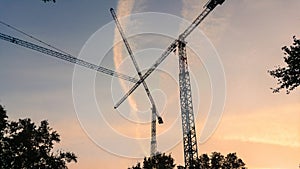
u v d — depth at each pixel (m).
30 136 42.00
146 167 63.12
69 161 44.97
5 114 40.72
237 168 62.03
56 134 44.94
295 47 21.97
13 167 40.78
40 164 43.09
